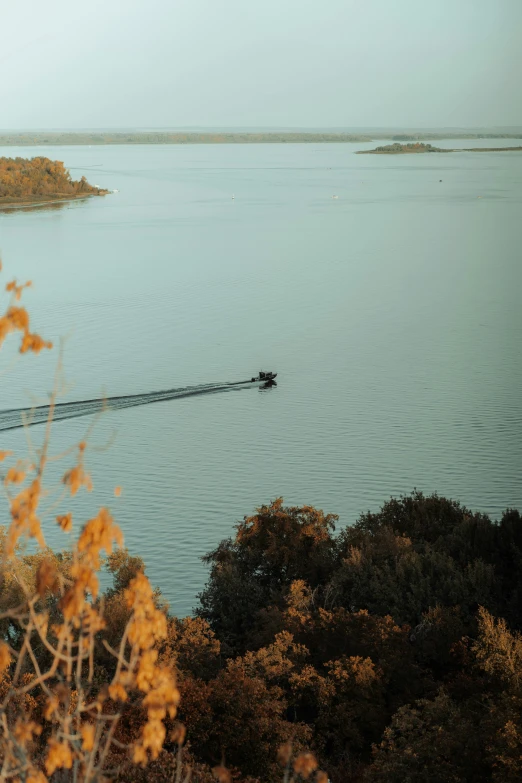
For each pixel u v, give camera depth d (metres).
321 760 27.45
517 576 41.34
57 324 129.12
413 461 72.50
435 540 48.41
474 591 39.91
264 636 36.50
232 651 36.53
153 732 8.26
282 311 137.12
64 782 15.23
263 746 25.98
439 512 50.62
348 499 65.25
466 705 28.19
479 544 45.03
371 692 31.16
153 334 121.69
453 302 143.62
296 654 33.38
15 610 8.31
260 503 64.06
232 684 27.59
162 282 164.62
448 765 24.42
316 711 32.59
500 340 116.50
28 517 8.37
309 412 86.81
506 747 23.91
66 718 8.30
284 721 27.64
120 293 153.88
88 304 144.12
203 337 119.62
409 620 38.69
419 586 40.06
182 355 109.88
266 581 45.12
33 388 95.38
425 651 34.97
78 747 8.42
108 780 8.39
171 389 95.25
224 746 25.84
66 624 8.30
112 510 62.25
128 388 95.62
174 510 62.44
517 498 64.88
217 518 61.22
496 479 68.31
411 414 85.19
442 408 86.94
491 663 29.97
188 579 51.44
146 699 8.34
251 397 92.50
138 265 185.50
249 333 122.19
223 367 104.44
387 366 104.25
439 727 25.42
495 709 25.58
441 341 116.75
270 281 164.50
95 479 68.69
